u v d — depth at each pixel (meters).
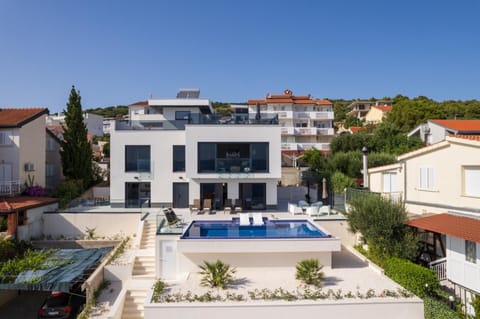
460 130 28.70
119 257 17.47
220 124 24.78
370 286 13.58
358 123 74.06
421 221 16.19
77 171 30.66
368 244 17.64
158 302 11.87
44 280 14.11
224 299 12.13
